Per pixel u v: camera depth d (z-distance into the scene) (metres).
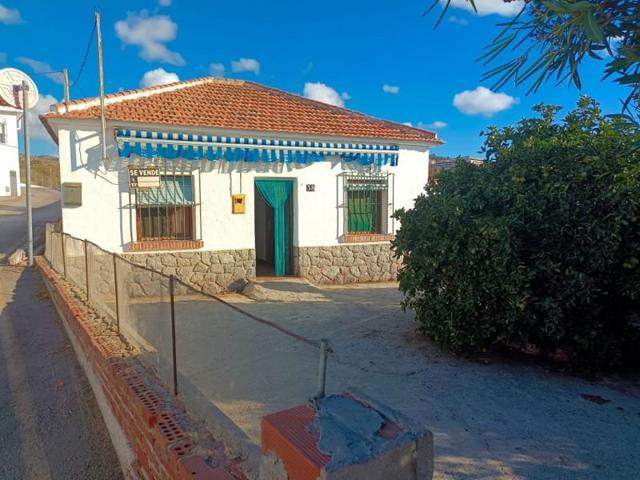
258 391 3.83
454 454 3.32
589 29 1.16
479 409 4.09
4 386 5.34
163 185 9.76
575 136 5.69
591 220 4.79
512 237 4.97
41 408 4.80
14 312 8.27
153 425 2.89
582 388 4.65
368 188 11.78
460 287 5.18
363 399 1.74
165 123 9.43
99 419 4.52
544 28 1.42
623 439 3.56
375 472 1.38
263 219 13.55
